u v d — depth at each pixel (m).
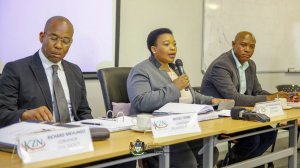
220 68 2.74
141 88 2.14
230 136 2.05
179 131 1.57
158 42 2.26
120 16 3.07
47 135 1.16
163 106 2.04
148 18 3.25
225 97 2.68
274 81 4.44
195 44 3.61
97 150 1.26
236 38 2.87
